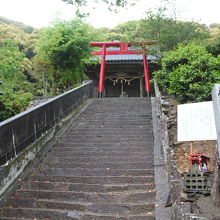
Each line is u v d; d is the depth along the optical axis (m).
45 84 21.58
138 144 7.74
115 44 18.31
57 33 17.66
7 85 14.22
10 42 17.44
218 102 5.14
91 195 5.27
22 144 6.49
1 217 4.88
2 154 5.54
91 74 22.69
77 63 18.52
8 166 5.66
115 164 6.54
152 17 15.11
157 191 5.26
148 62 20.52
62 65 18.45
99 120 10.37
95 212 4.89
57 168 6.43
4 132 5.65
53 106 8.77
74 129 9.49
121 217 4.61
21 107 10.67
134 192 5.39
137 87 24.25
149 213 4.77
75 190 5.63
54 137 8.50
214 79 9.63
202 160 5.78
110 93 24.42
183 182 5.39
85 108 12.14
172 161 5.29
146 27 15.24
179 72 10.13
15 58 16.28
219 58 10.63
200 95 9.50
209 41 14.47
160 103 9.84
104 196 5.21
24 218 4.87
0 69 14.96
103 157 6.91
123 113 11.11
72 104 10.95
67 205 5.04
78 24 18.41
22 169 6.26
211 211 4.66
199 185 5.19
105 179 5.86
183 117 6.74
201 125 6.38
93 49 19.38
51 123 8.48
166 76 11.34
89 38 18.00
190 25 14.95
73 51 17.88
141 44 15.83
